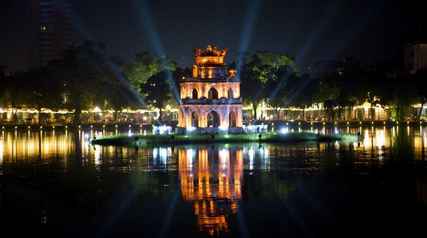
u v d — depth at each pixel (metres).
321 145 136.00
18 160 110.88
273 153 118.00
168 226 60.56
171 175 89.44
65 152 125.75
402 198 70.38
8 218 64.62
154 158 111.44
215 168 96.19
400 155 109.75
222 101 162.88
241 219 62.66
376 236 56.44
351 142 143.12
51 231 59.69
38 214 66.19
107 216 64.69
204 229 59.34
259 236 57.09
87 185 81.69
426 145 129.62
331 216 63.22
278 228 59.44
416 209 65.31
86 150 130.00
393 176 85.00
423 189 75.25
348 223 60.66
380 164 97.38
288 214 64.38
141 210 66.88
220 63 166.50
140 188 78.94
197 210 66.44
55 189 79.38
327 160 104.38
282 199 71.12
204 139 148.38
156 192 76.12
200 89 163.00
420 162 99.06
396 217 62.34
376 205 67.38
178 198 72.38
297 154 115.44
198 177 87.06
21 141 158.88
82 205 69.88
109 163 104.62
